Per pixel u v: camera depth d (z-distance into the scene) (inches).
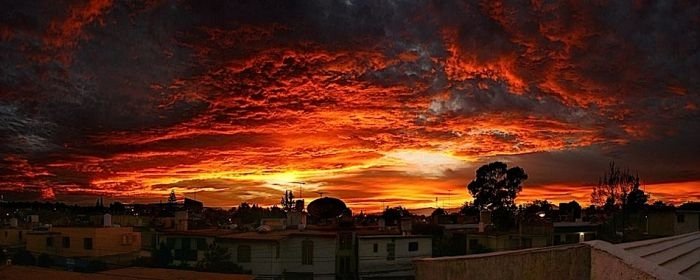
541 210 3046.3
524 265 357.4
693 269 379.6
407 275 1656.0
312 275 1567.4
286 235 1581.0
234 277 870.4
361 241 1615.4
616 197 2551.7
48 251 1643.7
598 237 2052.2
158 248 1756.9
